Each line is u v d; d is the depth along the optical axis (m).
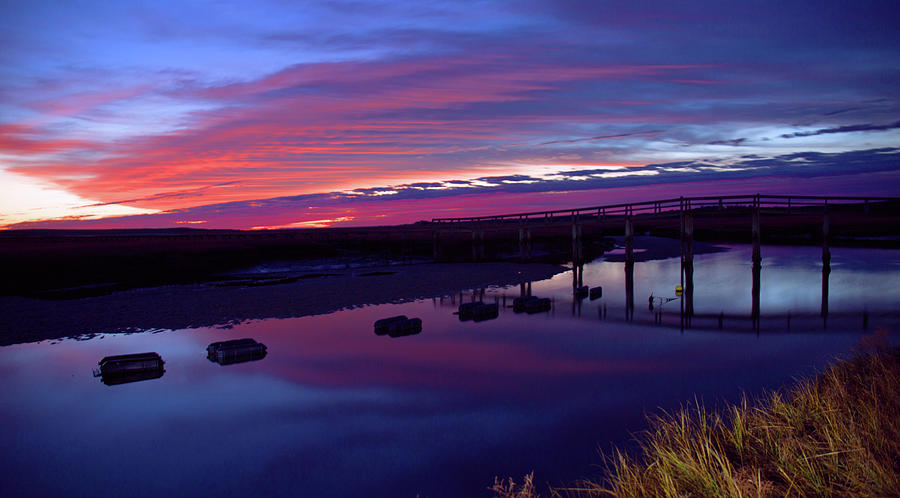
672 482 4.97
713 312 29.36
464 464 11.42
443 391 16.27
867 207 46.16
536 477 10.58
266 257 66.19
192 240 87.88
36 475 11.41
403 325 24.72
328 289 39.75
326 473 11.26
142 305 32.66
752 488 4.67
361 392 16.33
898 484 4.17
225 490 10.72
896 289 35.91
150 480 11.16
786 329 24.28
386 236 106.31
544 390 16.08
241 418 14.40
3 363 20.19
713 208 46.75
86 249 65.94
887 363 8.43
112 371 17.88
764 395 14.24
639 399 14.93
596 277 47.59
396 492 10.37
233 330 25.75
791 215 45.84
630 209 49.34
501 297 36.09
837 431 5.51
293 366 19.33
